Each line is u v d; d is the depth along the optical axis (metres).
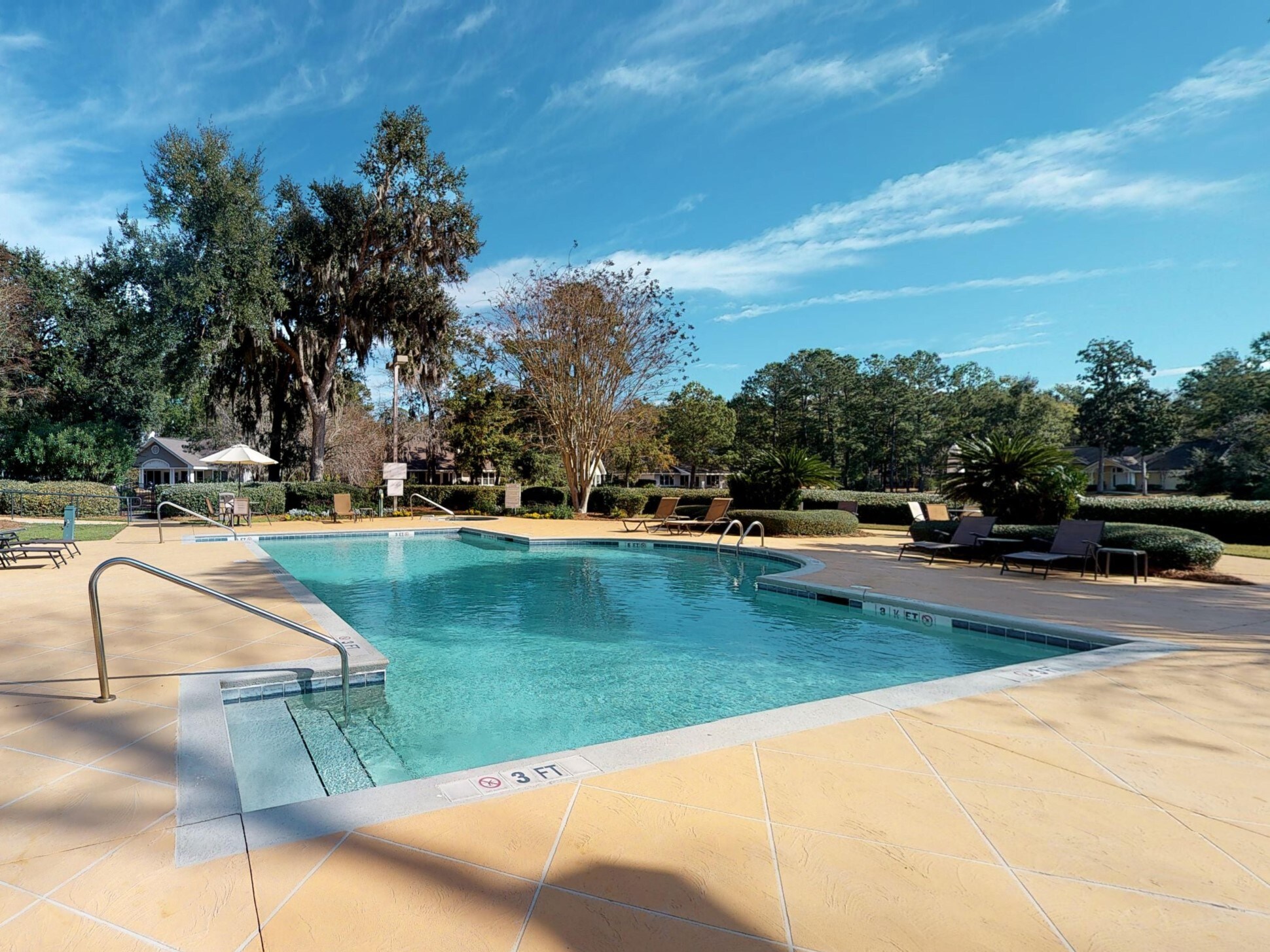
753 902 1.84
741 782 2.63
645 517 20.77
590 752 2.91
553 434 23.41
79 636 5.12
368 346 23.69
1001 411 51.97
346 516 20.25
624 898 1.85
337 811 2.34
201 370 20.50
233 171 19.88
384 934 1.69
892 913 1.80
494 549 13.94
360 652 4.70
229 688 3.97
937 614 6.60
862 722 3.31
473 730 3.94
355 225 22.47
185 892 1.86
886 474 55.62
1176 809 2.43
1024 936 1.71
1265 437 31.53
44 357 23.48
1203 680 4.04
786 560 11.34
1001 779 2.67
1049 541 10.14
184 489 19.05
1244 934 1.72
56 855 2.05
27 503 17.66
